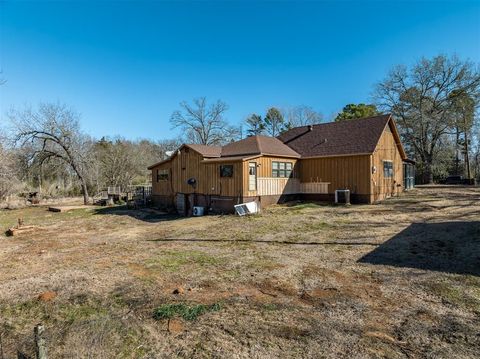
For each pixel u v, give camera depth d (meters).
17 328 4.93
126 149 40.38
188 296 5.79
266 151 19.14
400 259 7.49
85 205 26.95
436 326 4.40
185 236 11.91
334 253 8.36
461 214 12.86
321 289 5.91
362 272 6.74
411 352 3.80
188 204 20.84
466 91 33.31
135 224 16.70
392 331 4.30
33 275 7.75
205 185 19.61
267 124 53.66
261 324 4.61
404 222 12.00
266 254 8.61
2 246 12.02
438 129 35.12
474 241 8.50
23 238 13.60
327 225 12.30
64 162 31.23
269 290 5.96
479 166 42.06
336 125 23.05
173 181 22.19
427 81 35.00
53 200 32.22
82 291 6.31
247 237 10.98
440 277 6.20
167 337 4.34
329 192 20.12
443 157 37.09
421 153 36.59
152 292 6.07
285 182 20.22
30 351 4.15
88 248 10.80
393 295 5.49
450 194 21.00
